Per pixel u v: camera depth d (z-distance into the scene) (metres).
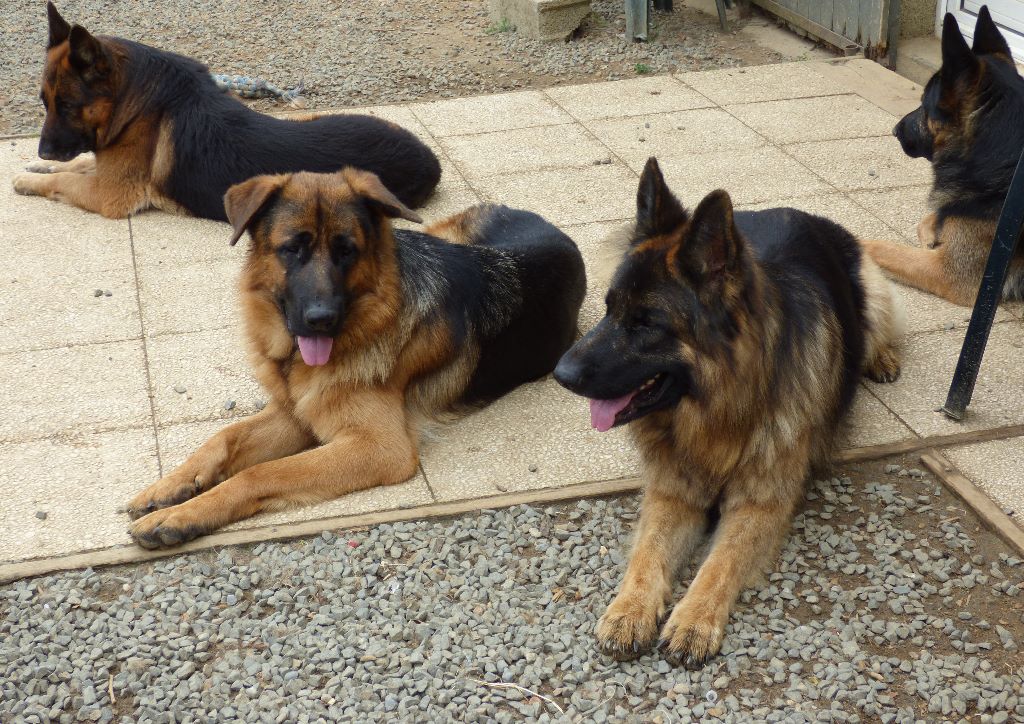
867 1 4.94
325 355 3.25
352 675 2.60
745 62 5.09
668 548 2.94
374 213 3.29
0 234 4.04
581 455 3.36
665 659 2.64
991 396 3.47
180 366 3.56
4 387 3.50
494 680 2.58
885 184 4.23
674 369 2.78
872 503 3.24
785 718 2.46
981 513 3.15
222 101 4.18
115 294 3.80
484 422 3.46
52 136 4.09
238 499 3.14
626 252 2.85
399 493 3.28
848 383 3.30
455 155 4.44
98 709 2.50
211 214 4.12
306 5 5.90
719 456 2.92
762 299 2.82
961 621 2.78
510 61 5.18
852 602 2.84
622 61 5.14
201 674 2.60
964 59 3.72
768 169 4.31
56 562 2.96
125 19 5.71
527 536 3.12
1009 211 3.22
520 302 3.52
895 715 2.48
